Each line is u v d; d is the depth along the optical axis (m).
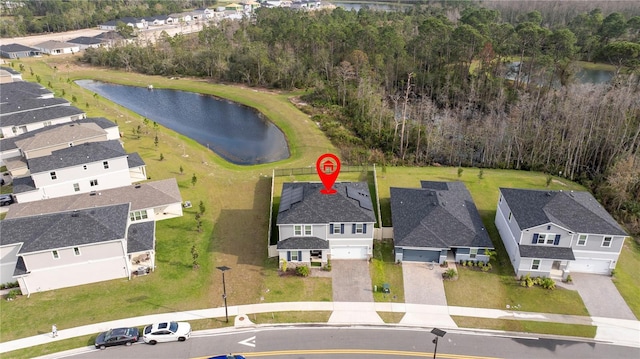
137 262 46.34
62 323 39.19
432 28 104.75
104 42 154.88
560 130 72.56
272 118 95.88
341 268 46.47
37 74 124.56
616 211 57.12
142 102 108.06
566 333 38.66
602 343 37.69
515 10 177.12
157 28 190.75
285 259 46.53
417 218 48.50
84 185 59.12
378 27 128.00
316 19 151.00
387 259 47.62
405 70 106.38
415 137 76.50
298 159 73.25
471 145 74.44
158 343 37.25
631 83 75.19
